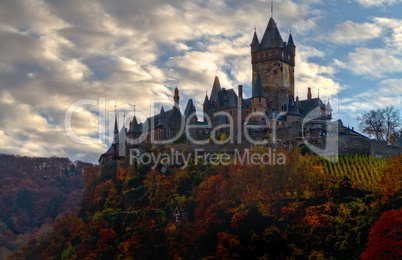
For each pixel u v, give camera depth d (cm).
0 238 14450
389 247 8812
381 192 9688
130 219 11931
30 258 13212
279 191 10638
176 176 12269
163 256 10788
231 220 10475
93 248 11912
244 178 11169
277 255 9531
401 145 12888
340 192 10031
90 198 14175
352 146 11250
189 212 11262
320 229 9531
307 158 11138
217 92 15675
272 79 15588
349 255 8994
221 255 10038
